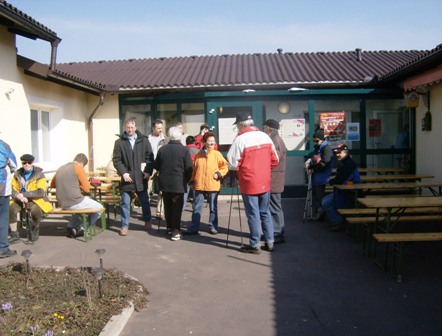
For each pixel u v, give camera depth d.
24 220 8.05
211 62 14.05
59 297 4.73
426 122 10.26
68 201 7.47
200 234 7.97
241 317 4.46
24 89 8.52
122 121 12.27
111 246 7.12
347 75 11.50
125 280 5.26
